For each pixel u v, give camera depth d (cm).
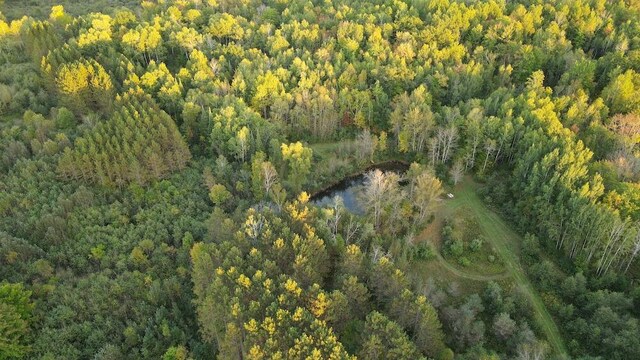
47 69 16325
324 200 14788
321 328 8700
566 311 10706
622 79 14962
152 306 10675
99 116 15550
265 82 16325
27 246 11262
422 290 10738
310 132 16825
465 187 14562
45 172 13350
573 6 18762
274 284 9700
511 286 11794
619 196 11431
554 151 12500
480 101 15225
